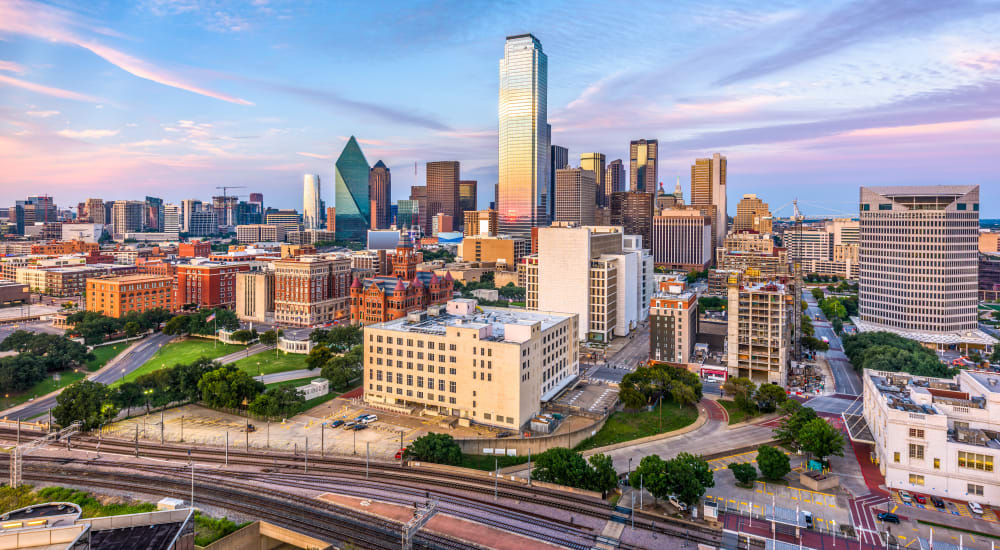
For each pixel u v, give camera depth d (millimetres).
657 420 193250
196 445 168000
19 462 135750
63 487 135875
